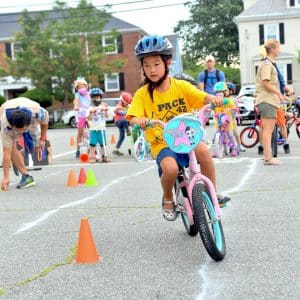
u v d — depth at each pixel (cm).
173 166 454
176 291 383
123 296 379
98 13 3544
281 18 3922
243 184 789
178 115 467
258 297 364
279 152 1153
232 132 1129
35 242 535
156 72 471
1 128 845
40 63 3375
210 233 431
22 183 873
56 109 3766
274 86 924
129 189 805
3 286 412
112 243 514
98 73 3534
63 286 405
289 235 510
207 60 1143
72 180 877
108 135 2136
